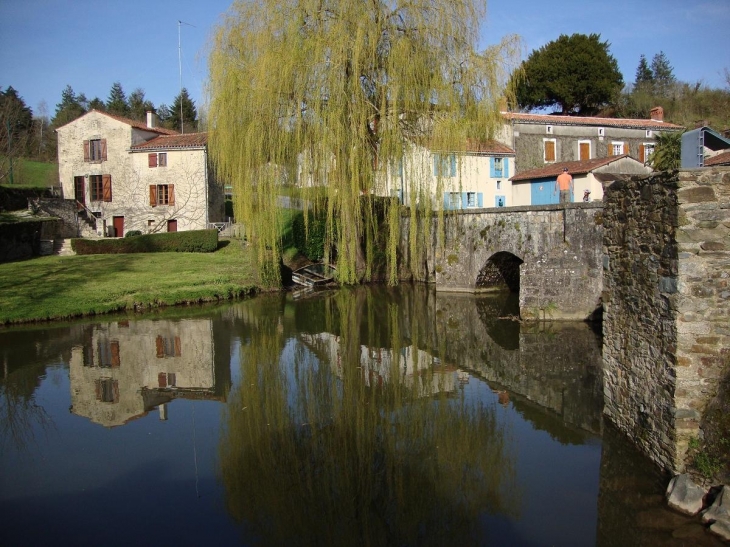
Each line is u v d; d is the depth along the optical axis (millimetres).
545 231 18734
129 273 24031
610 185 8227
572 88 43188
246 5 19484
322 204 20297
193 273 24797
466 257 23031
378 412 9805
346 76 18172
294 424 9344
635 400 7355
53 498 7062
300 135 18359
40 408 10258
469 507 6590
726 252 6043
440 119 18547
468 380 11516
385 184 20266
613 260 8117
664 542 5488
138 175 35094
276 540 6086
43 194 36094
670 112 46812
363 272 25609
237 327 17188
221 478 7520
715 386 6105
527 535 5969
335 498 6941
